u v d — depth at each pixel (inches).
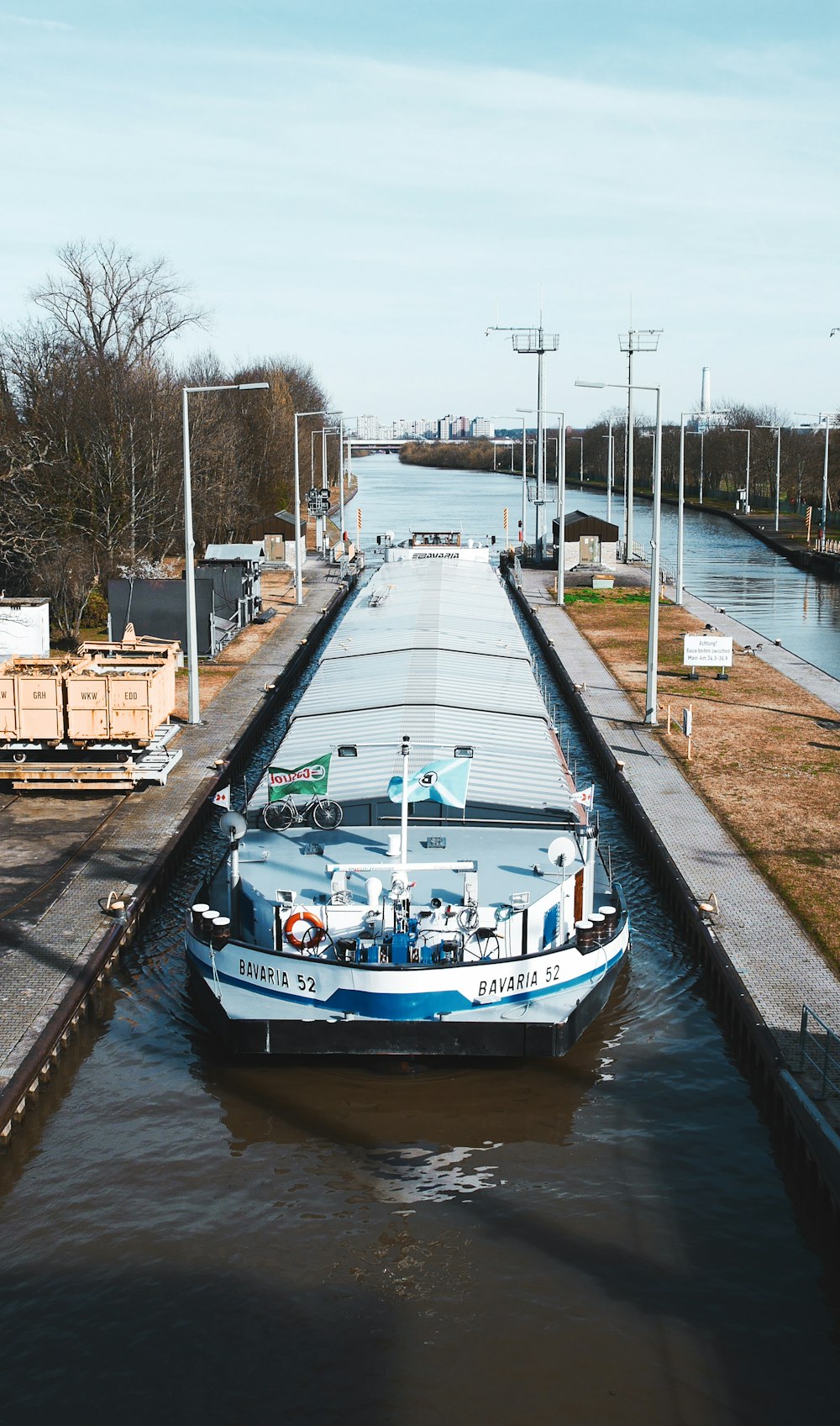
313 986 615.8
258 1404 422.6
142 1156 571.2
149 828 951.6
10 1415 417.1
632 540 3080.7
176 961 772.0
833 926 759.1
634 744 1212.5
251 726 1273.4
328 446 5644.7
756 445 4948.3
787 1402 425.4
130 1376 434.6
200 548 2566.4
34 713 1018.1
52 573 1776.6
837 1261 499.8
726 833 939.3
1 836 932.6
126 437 2001.7
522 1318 464.8
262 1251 503.2
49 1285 481.1
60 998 668.7
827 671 1664.6
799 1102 557.6
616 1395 426.9
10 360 2146.9
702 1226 522.6
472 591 1643.7
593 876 743.7
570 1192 546.9
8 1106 565.0
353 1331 456.8
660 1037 687.7
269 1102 619.8
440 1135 591.8
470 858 693.3
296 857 698.8
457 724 897.5
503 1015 614.5
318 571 2731.3
